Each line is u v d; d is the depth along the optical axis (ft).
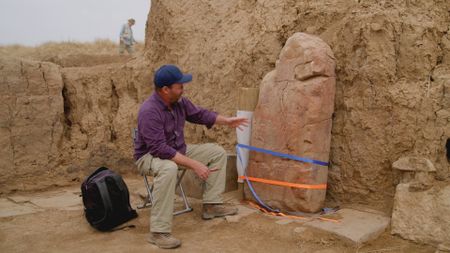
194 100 21.20
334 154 15.66
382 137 14.49
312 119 14.46
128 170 23.45
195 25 22.12
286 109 15.02
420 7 15.30
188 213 15.64
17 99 21.54
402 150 14.20
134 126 23.89
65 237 13.98
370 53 14.67
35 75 22.26
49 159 22.43
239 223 14.32
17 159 21.36
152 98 13.69
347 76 15.31
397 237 12.98
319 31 16.80
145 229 14.48
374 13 14.85
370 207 14.78
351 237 12.48
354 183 15.14
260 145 15.74
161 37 23.89
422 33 14.57
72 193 20.12
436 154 13.84
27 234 14.30
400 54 14.61
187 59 21.98
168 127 13.89
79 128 24.11
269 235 13.42
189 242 13.17
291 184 14.75
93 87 24.80
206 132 20.52
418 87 14.33
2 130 21.04
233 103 19.40
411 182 13.43
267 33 18.47
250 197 16.08
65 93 24.25
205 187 15.06
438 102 14.03
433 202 12.80
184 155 14.69
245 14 20.29
